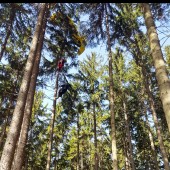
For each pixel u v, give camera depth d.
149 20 5.63
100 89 20.39
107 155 28.58
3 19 14.65
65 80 16.86
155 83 18.19
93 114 21.48
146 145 22.72
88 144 25.22
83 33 12.58
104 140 24.75
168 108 4.25
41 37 11.44
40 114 21.97
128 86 20.39
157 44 5.18
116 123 22.00
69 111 18.19
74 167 29.50
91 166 28.28
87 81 20.98
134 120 21.66
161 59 4.93
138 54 15.65
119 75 20.06
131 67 19.19
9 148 7.61
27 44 16.48
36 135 21.67
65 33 14.94
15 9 13.79
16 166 8.26
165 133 20.48
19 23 14.90
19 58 17.39
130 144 19.06
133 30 14.79
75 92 17.34
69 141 25.00
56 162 25.25
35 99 22.05
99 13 11.73
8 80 16.80
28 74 9.22
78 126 23.09
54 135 23.31
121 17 13.69
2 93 16.30
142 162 24.81
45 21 11.89
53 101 16.31
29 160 22.00
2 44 16.28
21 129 9.05
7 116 17.22
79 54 14.60
